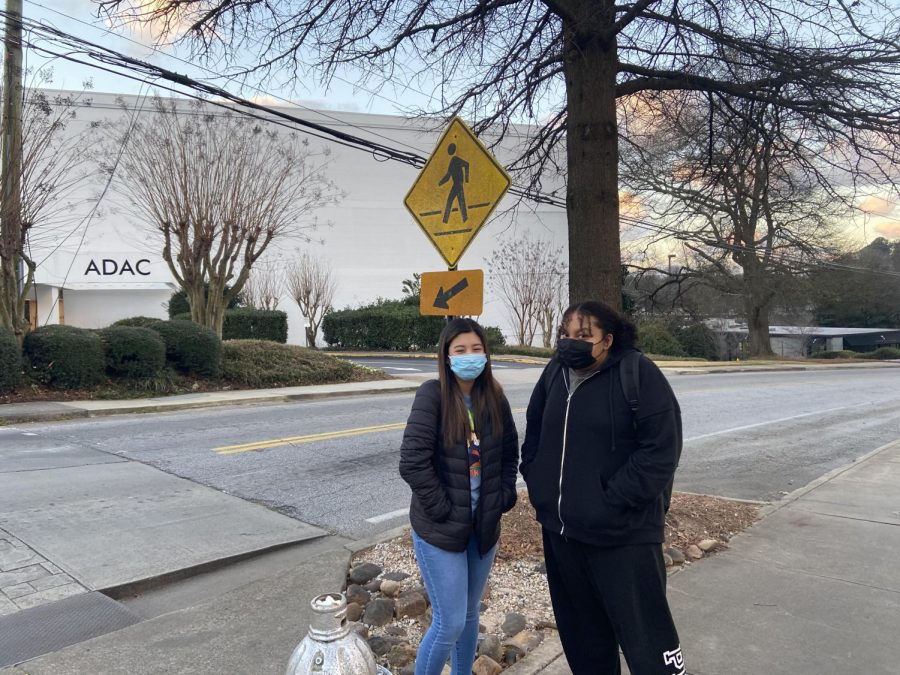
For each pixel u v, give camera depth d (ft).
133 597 14.80
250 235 60.85
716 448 33.47
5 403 42.39
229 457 28.50
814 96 18.85
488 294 124.57
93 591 14.48
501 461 9.80
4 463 26.20
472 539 9.53
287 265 114.83
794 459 30.81
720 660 11.24
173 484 23.85
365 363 87.92
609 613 8.71
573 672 9.74
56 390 45.60
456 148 15.23
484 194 14.61
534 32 20.54
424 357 99.14
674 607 13.34
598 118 16.76
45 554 16.55
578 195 16.89
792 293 110.93
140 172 70.03
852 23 18.17
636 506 8.36
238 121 61.46
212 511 20.75
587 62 16.89
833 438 37.27
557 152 32.40
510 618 12.55
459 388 9.55
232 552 17.06
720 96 20.25
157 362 49.49
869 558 16.22
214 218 61.57
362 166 121.70
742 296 108.58
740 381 77.05
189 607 13.20
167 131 61.57
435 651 9.11
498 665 10.97
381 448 30.83
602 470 8.68
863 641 11.93
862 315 189.67
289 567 16.06
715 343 136.67
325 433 34.55
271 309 110.73
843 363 125.39
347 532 19.29
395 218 124.57
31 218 46.39
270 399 49.37
